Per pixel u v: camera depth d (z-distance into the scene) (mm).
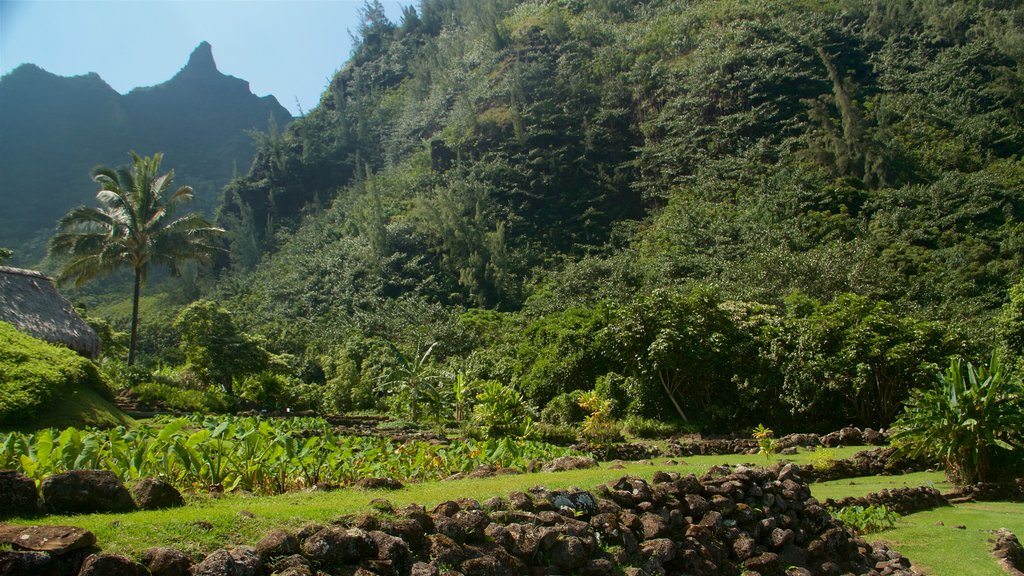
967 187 41719
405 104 92875
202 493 6434
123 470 7031
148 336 48312
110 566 3867
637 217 57156
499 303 49719
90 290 75188
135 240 28781
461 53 89000
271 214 86312
